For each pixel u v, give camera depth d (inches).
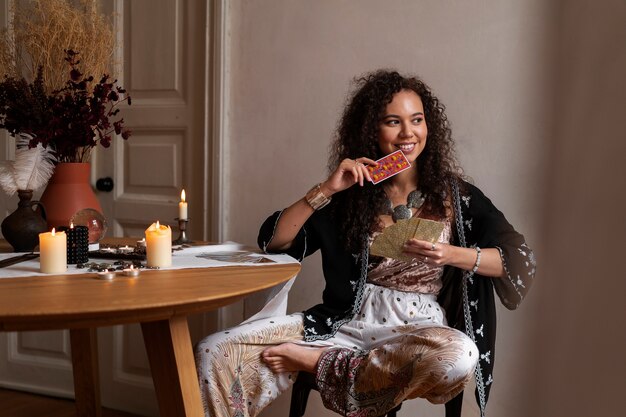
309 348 77.7
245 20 111.6
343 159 88.2
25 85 82.2
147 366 121.2
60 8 90.3
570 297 50.6
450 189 84.4
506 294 80.7
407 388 70.5
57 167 85.0
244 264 76.4
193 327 117.1
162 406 65.9
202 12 115.1
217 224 113.6
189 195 117.6
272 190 110.8
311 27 107.0
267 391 76.9
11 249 83.8
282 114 109.4
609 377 46.9
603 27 48.0
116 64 114.1
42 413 119.6
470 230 83.3
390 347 72.7
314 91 107.0
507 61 94.6
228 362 73.8
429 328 73.4
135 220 122.0
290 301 109.7
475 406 97.3
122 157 123.3
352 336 79.7
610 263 46.9
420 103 83.7
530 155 93.2
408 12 100.5
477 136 96.9
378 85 84.4
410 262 80.4
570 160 51.1
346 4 104.4
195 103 116.5
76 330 100.6
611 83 46.8
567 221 51.0
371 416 73.2
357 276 83.0
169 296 57.3
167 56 118.3
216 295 58.2
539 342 52.6
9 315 50.3
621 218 46.0
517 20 93.8
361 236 83.2
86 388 101.8
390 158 81.2
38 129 81.7
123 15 121.5
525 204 93.6
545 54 92.0
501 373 94.8
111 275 65.1
